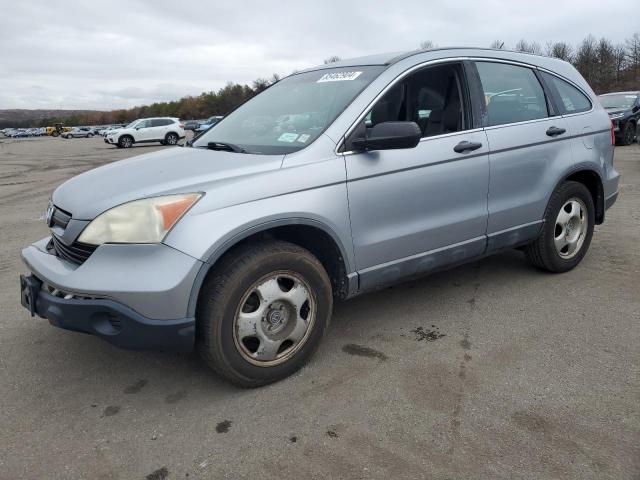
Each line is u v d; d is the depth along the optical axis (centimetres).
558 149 432
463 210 375
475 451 246
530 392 291
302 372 319
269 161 302
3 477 238
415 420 270
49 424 277
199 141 389
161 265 262
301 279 304
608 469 232
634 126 1534
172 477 236
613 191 494
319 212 303
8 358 347
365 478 231
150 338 265
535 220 427
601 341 346
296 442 256
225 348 282
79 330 276
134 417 281
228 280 277
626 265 487
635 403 278
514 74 423
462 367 319
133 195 276
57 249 305
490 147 384
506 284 450
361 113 330
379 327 377
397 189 336
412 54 369
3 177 1465
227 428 269
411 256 354
